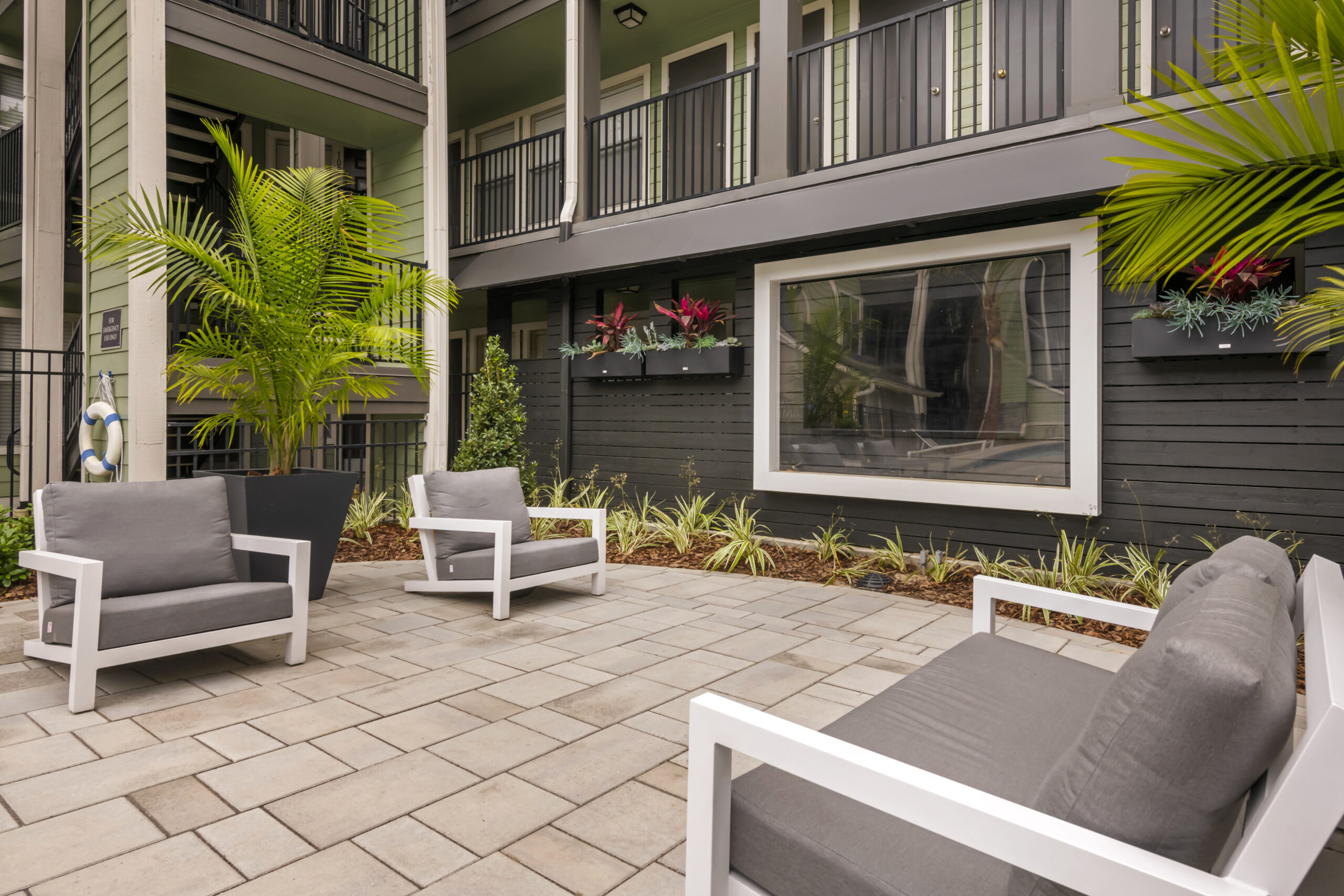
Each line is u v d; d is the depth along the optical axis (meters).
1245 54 2.19
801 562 5.75
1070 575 4.67
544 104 9.66
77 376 6.98
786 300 6.36
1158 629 1.41
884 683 3.18
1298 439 4.27
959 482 5.42
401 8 8.49
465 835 2.00
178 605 2.99
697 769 1.40
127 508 3.25
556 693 3.04
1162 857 0.98
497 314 8.59
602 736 2.63
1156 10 4.76
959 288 5.48
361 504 7.11
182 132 8.51
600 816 2.10
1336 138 1.79
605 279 7.59
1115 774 1.01
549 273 7.29
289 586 3.36
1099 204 4.73
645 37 8.66
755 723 1.33
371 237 4.83
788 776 1.49
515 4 7.82
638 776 2.34
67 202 8.07
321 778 2.30
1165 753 0.96
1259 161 1.94
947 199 4.95
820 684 3.16
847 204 5.39
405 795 2.20
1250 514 4.41
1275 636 1.11
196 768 2.36
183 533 3.35
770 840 1.34
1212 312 4.29
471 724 2.72
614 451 7.54
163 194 5.46
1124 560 4.82
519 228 9.33
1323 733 0.91
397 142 7.80
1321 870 1.82
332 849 1.92
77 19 8.66
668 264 7.12
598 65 7.47
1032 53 6.28
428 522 4.32
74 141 7.30
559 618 4.19
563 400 7.82
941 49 6.77
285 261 4.39
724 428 6.77
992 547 5.37
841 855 1.25
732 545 5.66
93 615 2.79
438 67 7.52
